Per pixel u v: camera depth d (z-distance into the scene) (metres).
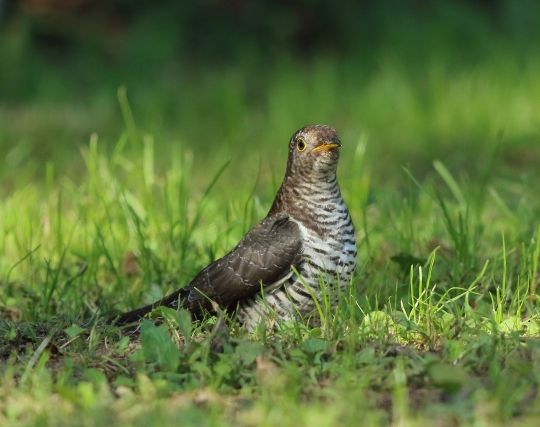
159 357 8.20
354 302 9.20
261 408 7.23
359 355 8.23
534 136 18.83
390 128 20.09
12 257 12.30
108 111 21.89
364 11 27.62
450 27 25.67
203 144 19.34
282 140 19.47
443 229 12.77
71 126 20.44
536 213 13.02
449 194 15.16
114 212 12.98
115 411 7.42
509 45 24.48
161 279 11.07
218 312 9.23
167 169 17.33
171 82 24.92
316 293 9.39
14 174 17.33
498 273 10.70
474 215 13.38
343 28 27.56
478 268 10.88
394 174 17.12
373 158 17.97
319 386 7.80
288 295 9.38
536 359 8.16
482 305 9.61
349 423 6.93
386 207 13.36
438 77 22.08
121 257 11.69
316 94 22.38
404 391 7.41
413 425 6.97
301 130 9.41
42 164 18.09
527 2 25.94
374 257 11.31
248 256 9.39
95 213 12.91
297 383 7.72
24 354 9.02
